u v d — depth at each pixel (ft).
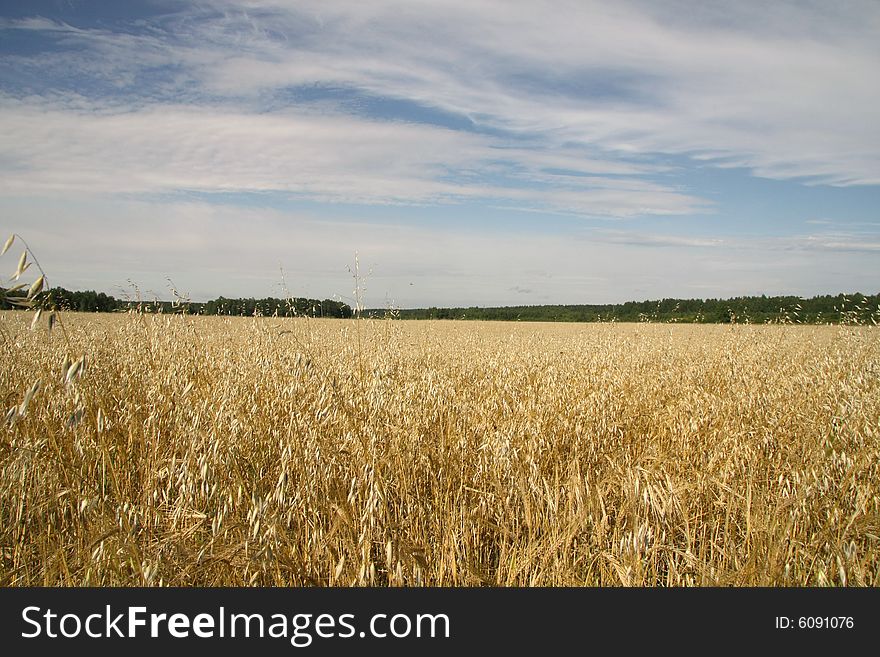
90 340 30.19
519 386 30.58
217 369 24.93
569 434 21.01
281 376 22.62
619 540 12.63
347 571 11.32
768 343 53.01
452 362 41.34
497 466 16.15
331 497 13.70
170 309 29.43
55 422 16.62
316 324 38.32
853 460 17.80
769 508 13.69
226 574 11.02
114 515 11.60
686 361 47.03
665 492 13.51
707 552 13.93
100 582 10.71
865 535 13.38
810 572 12.58
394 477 15.55
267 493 14.08
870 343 46.83
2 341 24.00
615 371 38.14
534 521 13.73
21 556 12.09
